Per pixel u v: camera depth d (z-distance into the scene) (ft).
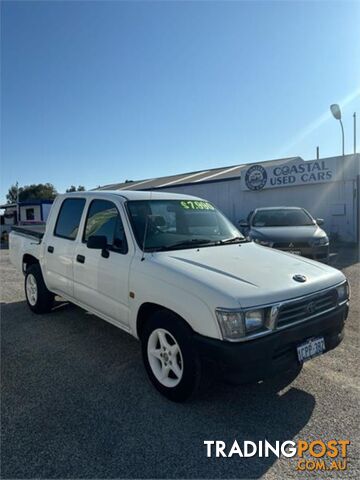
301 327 9.07
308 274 10.36
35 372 11.55
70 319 16.94
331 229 47.11
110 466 7.41
